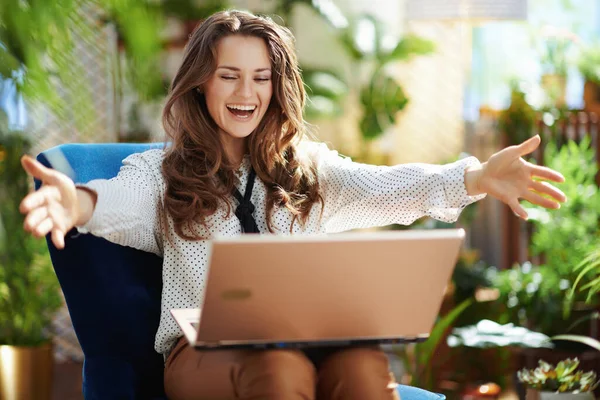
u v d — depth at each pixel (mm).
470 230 6141
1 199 4344
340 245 1874
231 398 2152
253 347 2035
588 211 4832
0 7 1848
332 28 7141
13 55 1881
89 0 1993
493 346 4125
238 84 2559
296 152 2678
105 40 2107
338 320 2010
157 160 2592
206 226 2520
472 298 5027
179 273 2518
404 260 1941
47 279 4578
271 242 1839
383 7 7176
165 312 2500
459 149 6938
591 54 6051
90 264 2525
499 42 7117
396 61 6734
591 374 3449
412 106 7031
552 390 3322
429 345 4422
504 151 2314
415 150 7023
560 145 5566
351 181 2625
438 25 7066
